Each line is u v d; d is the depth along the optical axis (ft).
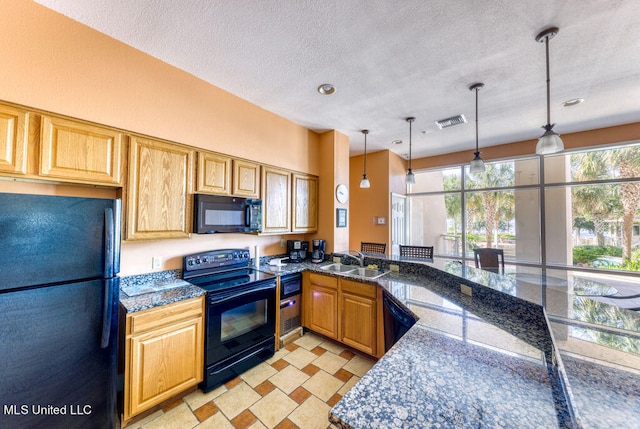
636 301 6.51
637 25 5.11
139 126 6.11
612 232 11.10
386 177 14.88
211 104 7.59
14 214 3.80
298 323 9.28
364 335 7.72
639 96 8.13
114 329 4.78
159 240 7.08
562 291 5.74
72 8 4.87
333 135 11.17
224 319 6.70
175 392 5.82
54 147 4.92
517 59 6.34
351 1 4.65
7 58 4.50
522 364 3.24
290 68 6.79
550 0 4.58
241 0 4.63
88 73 5.37
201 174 7.29
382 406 2.49
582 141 11.27
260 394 6.31
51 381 4.09
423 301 5.77
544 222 12.58
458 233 15.21
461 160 14.96
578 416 2.11
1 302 3.68
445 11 4.87
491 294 5.52
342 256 10.36
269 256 10.23
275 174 9.53
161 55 6.29
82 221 4.44
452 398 2.60
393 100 8.55
